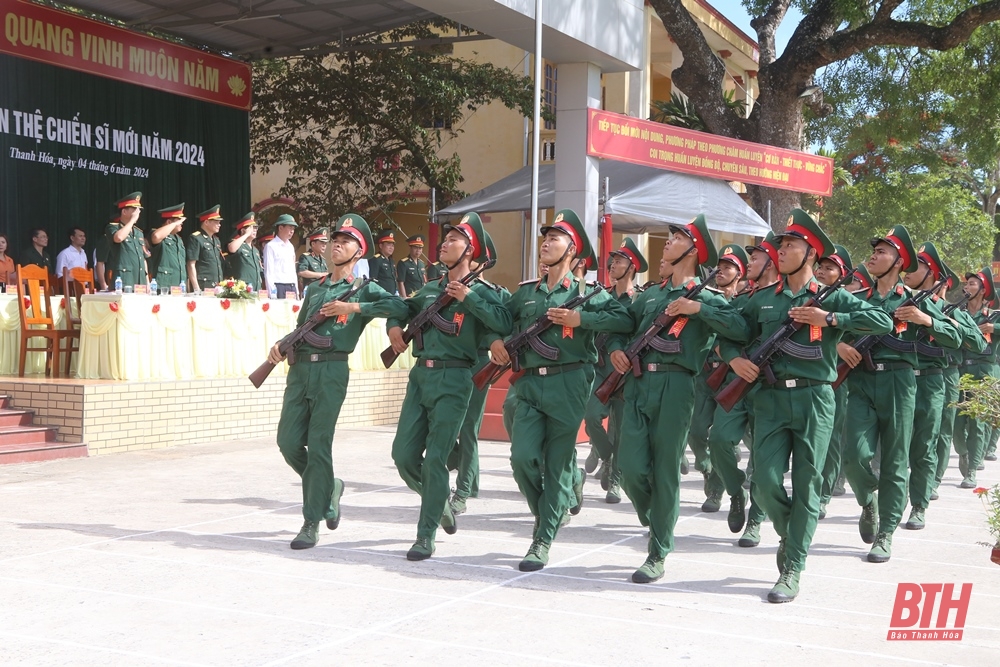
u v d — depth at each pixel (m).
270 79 24.34
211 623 5.33
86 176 18.78
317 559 6.78
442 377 6.82
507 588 6.16
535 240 14.01
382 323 16.09
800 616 5.71
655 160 15.72
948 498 10.18
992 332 11.91
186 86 20.38
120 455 11.39
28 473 10.03
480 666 4.75
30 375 12.79
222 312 13.12
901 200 26.72
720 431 7.75
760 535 8.02
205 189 21.08
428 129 26.02
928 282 8.73
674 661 4.87
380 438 13.73
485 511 8.84
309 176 25.50
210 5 18.69
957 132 23.47
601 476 9.59
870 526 7.63
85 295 12.08
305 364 7.08
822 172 18.05
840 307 6.18
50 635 5.11
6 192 17.47
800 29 20.95
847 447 7.45
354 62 23.83
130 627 5.24
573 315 6.39
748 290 8.18
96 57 18.61
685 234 6.41
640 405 6.41
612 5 16.08
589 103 16.22
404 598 5.87
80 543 7.09
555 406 6.59
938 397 8.17
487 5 13.83
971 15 19.23
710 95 21.41
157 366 12.27
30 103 17.80
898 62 22.80
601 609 5.74
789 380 6.14
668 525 6.43
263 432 13.53
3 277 15.39
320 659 4.80
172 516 8.15
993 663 4.96
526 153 25.69
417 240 20.05
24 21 17.41
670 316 6.31
